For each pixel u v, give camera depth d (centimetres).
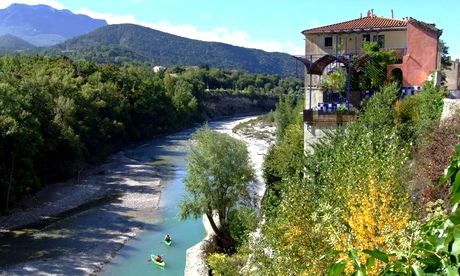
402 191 1442
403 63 3525
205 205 3866
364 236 1214
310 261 1391
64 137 6153
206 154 3891
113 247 3866
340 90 3494
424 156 1989
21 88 6431
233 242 3881
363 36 4009
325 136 2950
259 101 19250
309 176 2391
